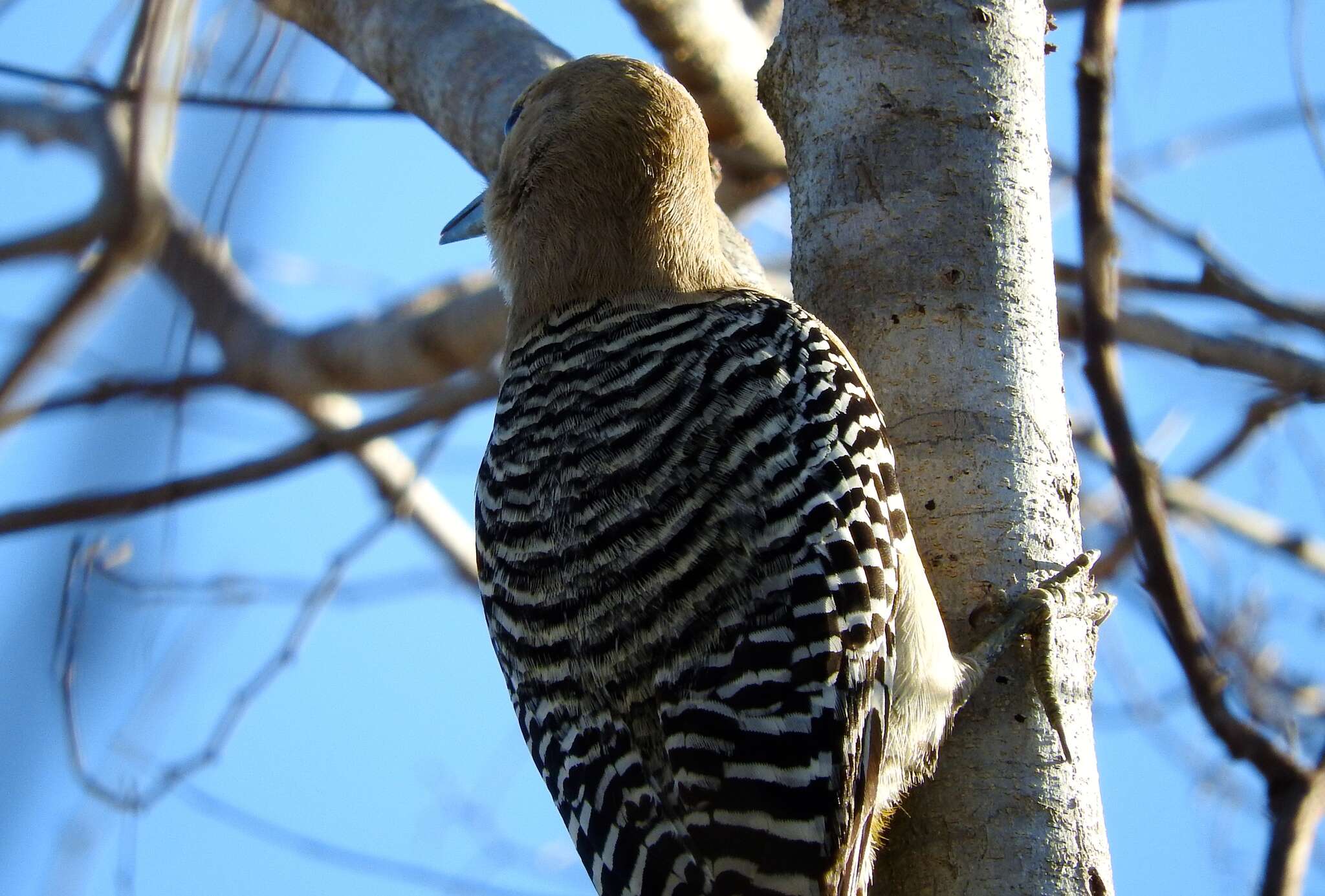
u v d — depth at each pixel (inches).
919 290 233.1
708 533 219.6
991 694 222.5
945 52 238.7
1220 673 285.3
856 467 224.4
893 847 219.3
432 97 303.4
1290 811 283.6
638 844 212.7
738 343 239.3
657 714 214.8
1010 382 231.0
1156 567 283.4
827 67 243.8
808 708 208.5
